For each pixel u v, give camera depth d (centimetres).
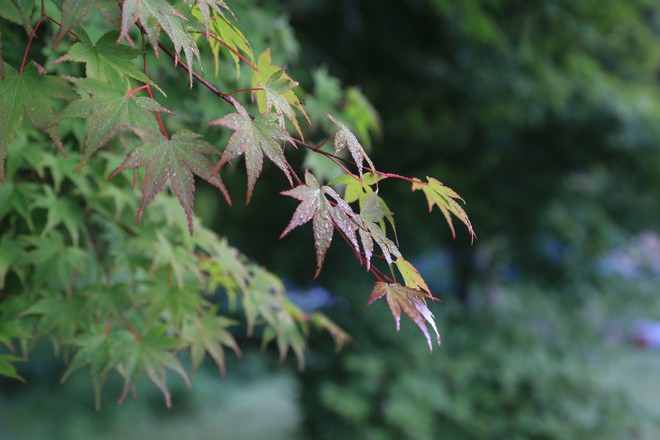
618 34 661
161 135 101
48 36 182
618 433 567
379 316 578
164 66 198
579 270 673
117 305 182
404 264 111
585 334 654
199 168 100
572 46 627
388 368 548
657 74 787
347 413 526
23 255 183
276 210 678
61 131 191
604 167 675
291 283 723
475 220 676
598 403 574
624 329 787
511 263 720
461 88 600
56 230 199
